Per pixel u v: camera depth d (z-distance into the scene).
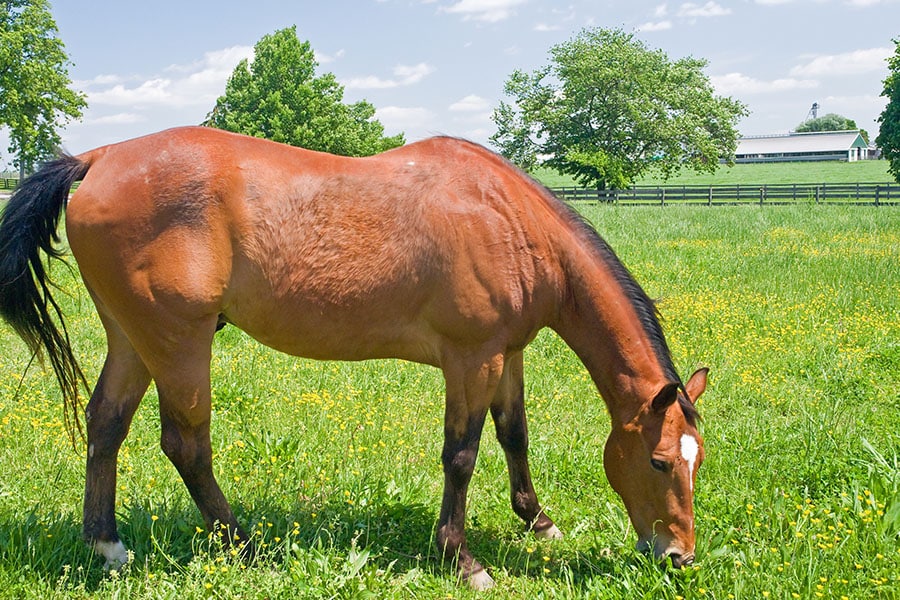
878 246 15.95
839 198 33.97
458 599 3.68
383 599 3.60
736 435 5.53
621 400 3.88
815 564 3.67
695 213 23.97
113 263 3.58
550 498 4.81
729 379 7.07
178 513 4.22
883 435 5.56
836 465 4.82
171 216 3.56
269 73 44.75
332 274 3.74
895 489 4.34
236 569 3.61
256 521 4.18
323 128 44.81
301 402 6.03
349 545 4.11
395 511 4.39
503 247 3.79
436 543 3.98
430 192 3.81
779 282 11.72
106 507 3.83
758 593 3.57
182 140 3.68
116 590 3.52
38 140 44.62
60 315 3.84
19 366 6.97
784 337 8.54
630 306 3.91
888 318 9.50
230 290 3.72
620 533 4.25
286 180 3.72
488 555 4.14
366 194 3.78
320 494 4.55
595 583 3.73
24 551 3.70
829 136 133.50
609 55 49.19
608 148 49.78
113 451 3.85
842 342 8.49
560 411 6.36
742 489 4.79
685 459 3.65
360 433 5.55
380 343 3.93
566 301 4.00
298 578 3.57
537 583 3.86
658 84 49.81
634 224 20.41
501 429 4.34
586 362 4.04
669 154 49.81
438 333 3.87
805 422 5.69
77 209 3.59
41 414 5.61
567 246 3.94
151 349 3.69
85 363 7.21
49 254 3.78
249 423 5.69
